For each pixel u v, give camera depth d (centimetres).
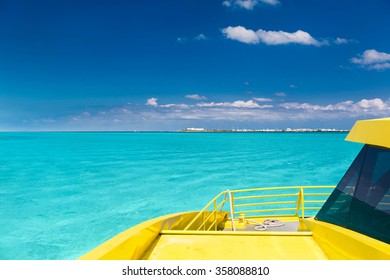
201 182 2891
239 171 3594
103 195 2312
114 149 7825
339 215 276
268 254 273
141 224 300
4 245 1285
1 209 1884
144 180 2997
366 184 253
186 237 312
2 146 9131
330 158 5178
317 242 290
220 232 314
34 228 1520
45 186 2700
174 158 5241
